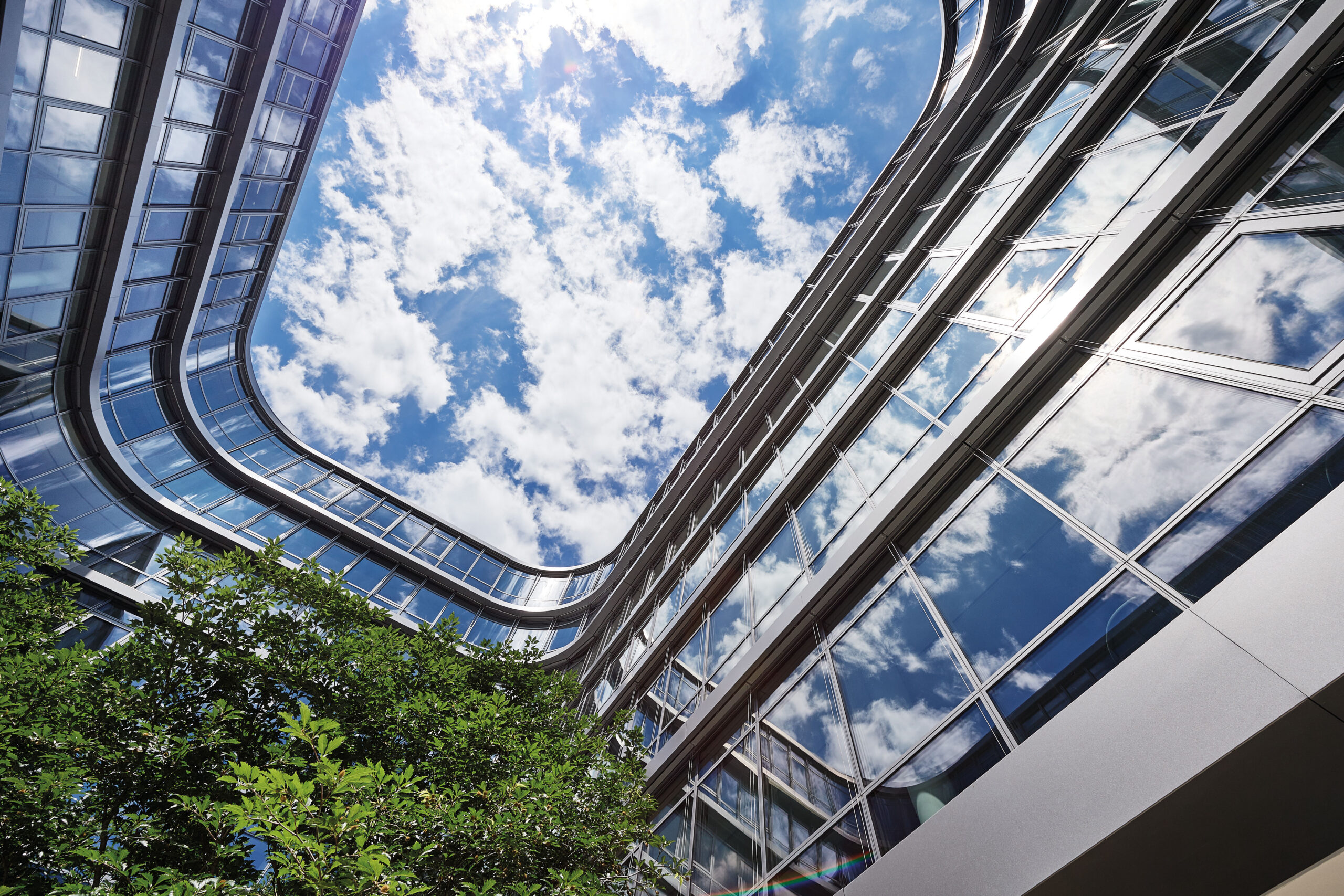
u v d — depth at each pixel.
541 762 8.23
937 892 5.90
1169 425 6.65
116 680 7.96
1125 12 13.65
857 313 18.89
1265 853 4.67
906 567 9.57
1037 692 6.37
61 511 17.72
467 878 6.39
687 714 14.38
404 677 9.48
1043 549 7.31
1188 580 5.54
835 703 9.49
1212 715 4.58
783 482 15.96
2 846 5.94
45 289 16.48
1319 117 6.98
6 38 12.98
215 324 26.17
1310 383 5.49
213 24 18.73
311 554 26.45
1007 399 9.09
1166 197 8.17
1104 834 4.79
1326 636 4.19
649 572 25.19
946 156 19.31
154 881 6.17
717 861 10.38
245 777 5.01
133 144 17.16
